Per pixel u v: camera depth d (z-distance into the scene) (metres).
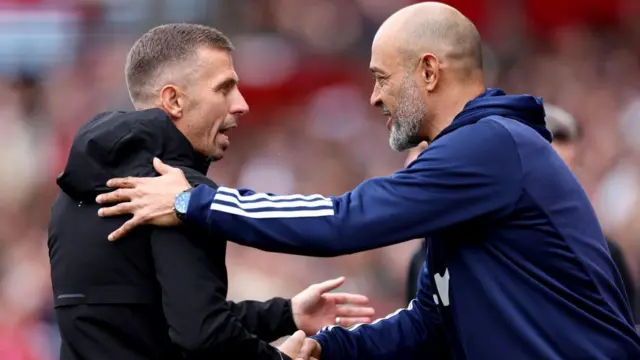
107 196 13.55
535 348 13.83
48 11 43.78
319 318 16.08
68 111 43.69
